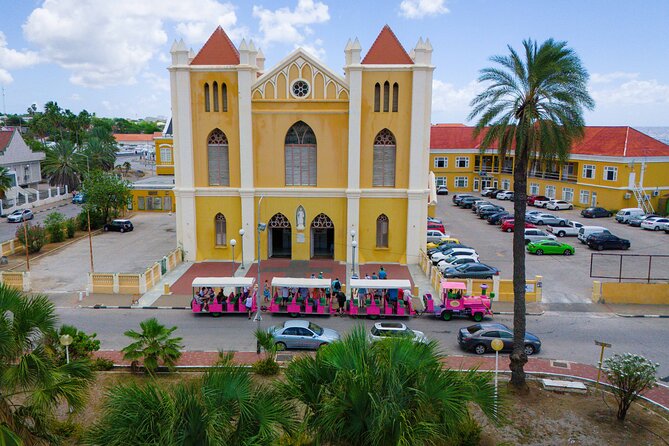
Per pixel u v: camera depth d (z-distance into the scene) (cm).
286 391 1254
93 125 13950
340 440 1182
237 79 3916
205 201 4122
